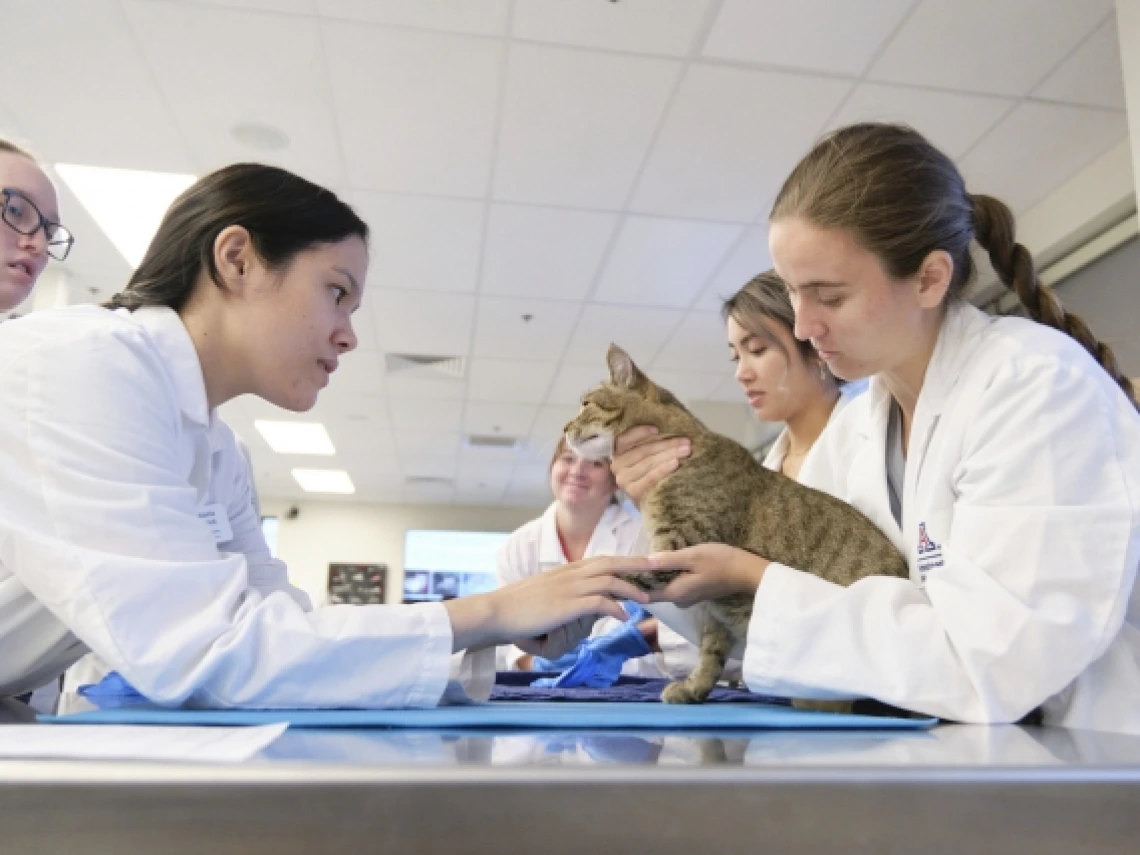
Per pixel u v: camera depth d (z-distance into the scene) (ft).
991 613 2.23
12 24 8.16
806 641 2.45
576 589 2.68
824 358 3.25
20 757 1.09
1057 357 2.64
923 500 3.02
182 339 2.95
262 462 28.07
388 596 34.83
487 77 8.93
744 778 1.05
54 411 2.22
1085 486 2.40
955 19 8.14
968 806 1.09
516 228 12.30
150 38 8.36
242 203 3.03
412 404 21.31
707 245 12.80
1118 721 2.46
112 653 1.96
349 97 9.27
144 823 0.99
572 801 1.02
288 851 0.98
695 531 4.23
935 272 2.97
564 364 18.33
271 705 2.07
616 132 9.91
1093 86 9.16
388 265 13.51
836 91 9.18
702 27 8.21
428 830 0.99
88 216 11.99
